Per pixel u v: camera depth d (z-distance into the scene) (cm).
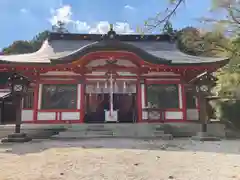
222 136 1242
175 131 1248
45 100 1384
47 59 1413
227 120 1385
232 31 1570
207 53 1902
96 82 1439
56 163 587
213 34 1659
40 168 543
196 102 1470
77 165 568
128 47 1308
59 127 1217
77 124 1226
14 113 1953
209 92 1130
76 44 1894
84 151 739
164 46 1917
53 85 1407
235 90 1500
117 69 1439
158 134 1152
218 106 1472
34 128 1204
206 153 723
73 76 1420
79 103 1395
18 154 703
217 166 561
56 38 1966
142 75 1455
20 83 1054
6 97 1809
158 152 733
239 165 570
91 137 1106
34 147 834
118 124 1227
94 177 477
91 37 1980
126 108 1797
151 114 1378
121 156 664
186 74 1459
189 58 1522
